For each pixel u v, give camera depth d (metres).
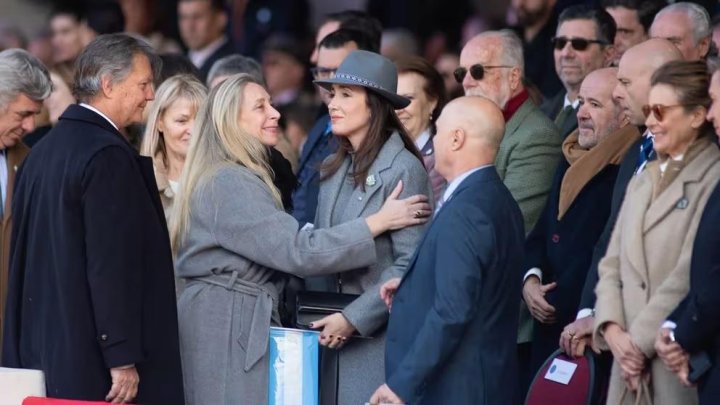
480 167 20.19
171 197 24.12
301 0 40.88
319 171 22.75
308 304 21.77
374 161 21.86
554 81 31.77
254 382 21.58
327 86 22.17
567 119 27.00
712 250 18.91
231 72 28.44
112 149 20.42
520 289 20.42
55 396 20.42
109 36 21.22
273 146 23.23
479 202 19.78
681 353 19.31
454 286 19.33
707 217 19.06
